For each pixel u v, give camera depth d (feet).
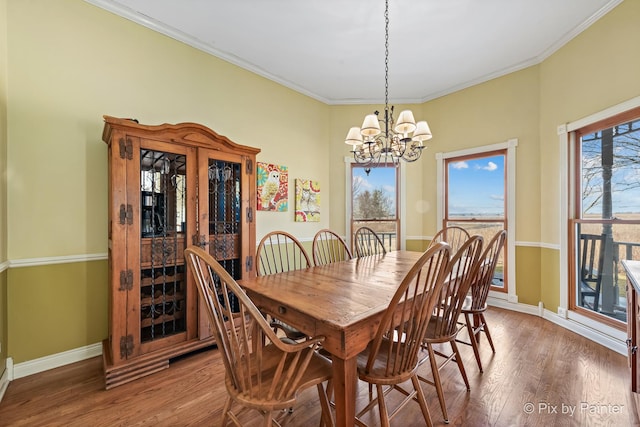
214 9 7.76
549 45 9.43
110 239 6.49
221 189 7.91
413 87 12.50
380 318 4.07
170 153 6.89
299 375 3.55
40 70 6.58
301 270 6.61
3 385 5.82
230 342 3.73
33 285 6.51
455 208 12.64
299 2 7.49
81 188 7.12
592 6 7.63
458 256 4.72
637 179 7.25
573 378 6.21
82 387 5.93
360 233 11.33
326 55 10.03
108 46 7.51
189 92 9.07
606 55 7.71
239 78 10.39
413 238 13.56
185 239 7.17
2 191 5.99
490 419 5.00
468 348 7.64
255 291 4.91
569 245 9.05
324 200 13.65
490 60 10.34
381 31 8.72
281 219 11.89
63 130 6.88
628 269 5.32
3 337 5.98
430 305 4.15
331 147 13.89
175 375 6.40
